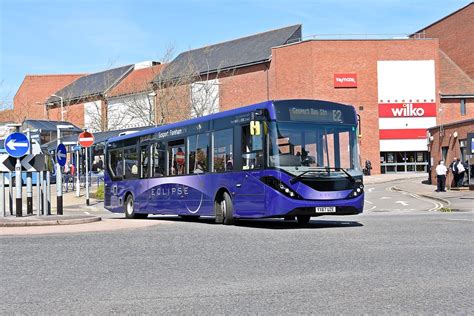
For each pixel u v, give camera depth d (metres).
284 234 13.59
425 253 9.80
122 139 23.55
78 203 33.91
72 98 87.81
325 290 6.90
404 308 5.94
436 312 5.76
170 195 19.86
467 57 70.44
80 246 11.67
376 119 65.38
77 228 15.42
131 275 8.21
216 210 17.47
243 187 16.11
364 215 22.28
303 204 14.84
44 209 19.44
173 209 19.70
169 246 11.47
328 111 15.73
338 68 65.19
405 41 65.81
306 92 65.50
